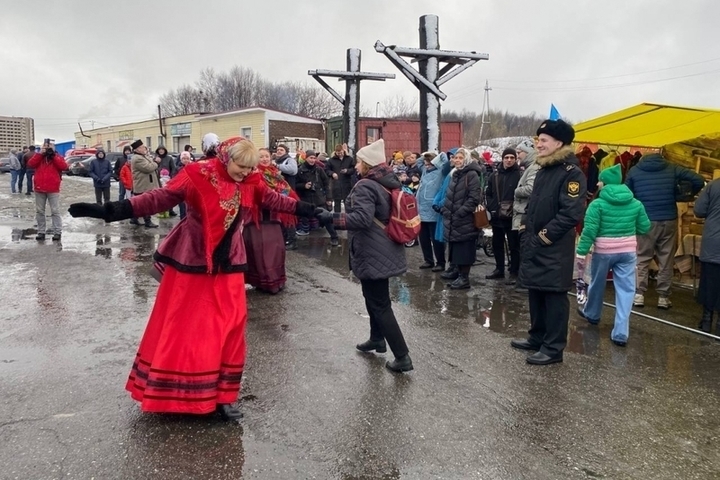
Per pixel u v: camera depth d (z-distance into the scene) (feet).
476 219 22.94
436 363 15.28
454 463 10.39
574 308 21.35
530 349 16.55
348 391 13.32
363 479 9.81
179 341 11.31
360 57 39.99
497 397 13.24
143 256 29.04
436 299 22.12
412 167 36.06
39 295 21.08
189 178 11.13
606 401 13.21
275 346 16.26
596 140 24.29
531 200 15.60
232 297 11.68
